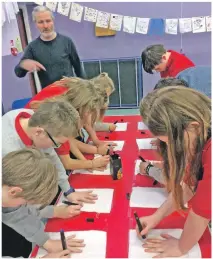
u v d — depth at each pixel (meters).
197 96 0.86
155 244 1.01
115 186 1.38
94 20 3.28
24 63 2.78
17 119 1.20
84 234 1.10
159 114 0.84
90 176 1.49
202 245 1.01
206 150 0.86
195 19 3.29
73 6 3.12
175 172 0.90
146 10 3.59
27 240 1.16
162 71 2.12
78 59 2.97
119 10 3.62
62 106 1.15
